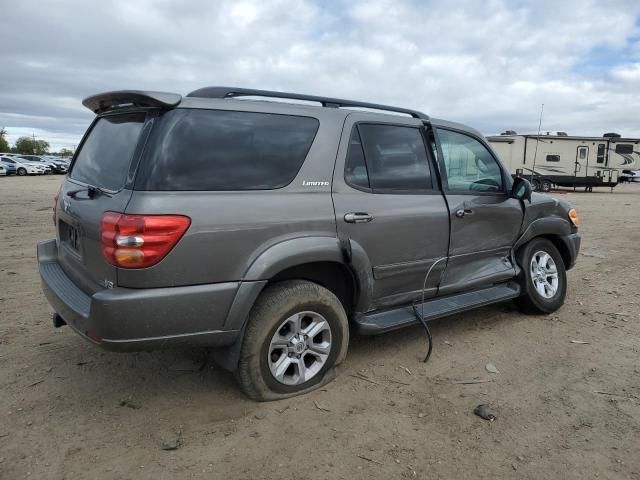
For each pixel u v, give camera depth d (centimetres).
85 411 316
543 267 509
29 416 308
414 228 385
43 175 3988
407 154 396
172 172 285
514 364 395
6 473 256
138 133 302
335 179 344
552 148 2662
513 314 513
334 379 360
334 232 337
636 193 2803
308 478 258
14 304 516
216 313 294
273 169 320
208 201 289
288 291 322
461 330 466
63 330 445
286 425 304
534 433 300
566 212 533
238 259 298
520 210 475
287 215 316
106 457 271
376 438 293
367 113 377
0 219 1205
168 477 256
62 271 365
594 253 859
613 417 319
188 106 301
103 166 332
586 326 480
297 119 339
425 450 282
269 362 321
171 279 279
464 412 323
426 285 412
